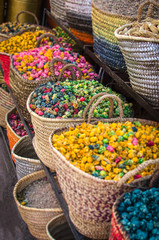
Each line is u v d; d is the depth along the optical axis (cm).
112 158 114
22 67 198
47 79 183
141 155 115
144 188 99
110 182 99
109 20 160
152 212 88
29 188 187
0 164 248
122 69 172
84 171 110
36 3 359
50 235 146
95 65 270
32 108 156
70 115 146
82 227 122
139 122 139
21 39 248
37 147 169
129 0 160
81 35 232
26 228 189
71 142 123
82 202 110
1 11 370
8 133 230
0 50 237
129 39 124
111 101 138
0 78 287
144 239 81
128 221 84
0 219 196
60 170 116
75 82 169
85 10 211
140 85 134
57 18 275
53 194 182
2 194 216
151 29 126
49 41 243
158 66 120
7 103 261
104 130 128
